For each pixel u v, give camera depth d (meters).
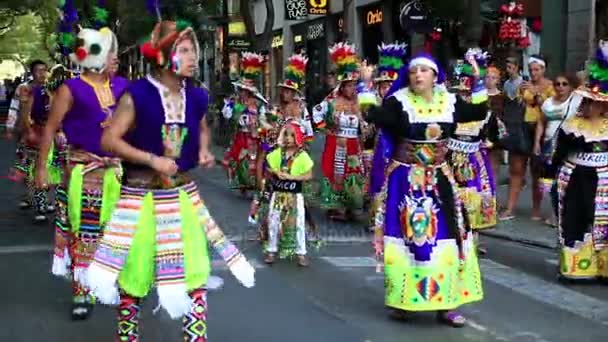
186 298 4.39
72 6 6.69
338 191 10.70
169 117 4.39
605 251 7.34
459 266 6.02
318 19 29.12
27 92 10.23
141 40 5.04
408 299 5.92
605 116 7.19
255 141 12.73
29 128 9.79
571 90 9.26
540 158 9.49
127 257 4.38
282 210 8.02
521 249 9.02
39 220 10.50
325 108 10.66
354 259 8.38
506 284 7.39
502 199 12.05
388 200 6.04
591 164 7.25
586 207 7.27
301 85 8.91
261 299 6.71
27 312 6.27
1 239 9.32
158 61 4.32
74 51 5.81
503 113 10.05
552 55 16.28
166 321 6.05
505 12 13.65
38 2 30.44
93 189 5.78
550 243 9.05
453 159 8.14
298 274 7.67
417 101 5.86
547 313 6.43
